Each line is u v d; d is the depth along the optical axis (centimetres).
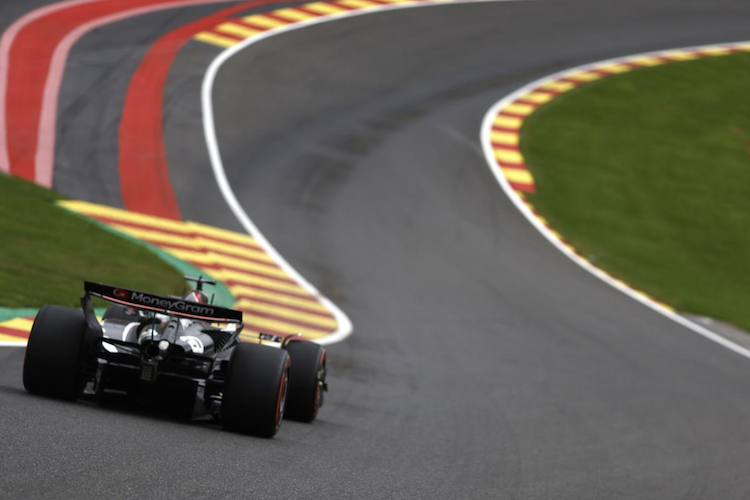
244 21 13700
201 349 2844
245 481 2198
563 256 8769
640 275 8744
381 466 2733
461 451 3189
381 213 8775
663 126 13275
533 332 6344
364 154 10238
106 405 2794
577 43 16088
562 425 3944
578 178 10994
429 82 13175
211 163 9019
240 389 2730
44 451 2092
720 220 10731
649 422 4256
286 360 2817
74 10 12488
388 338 5597
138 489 1950
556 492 2769
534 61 14875
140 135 9238
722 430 4303
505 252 8500
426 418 3731
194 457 2327
